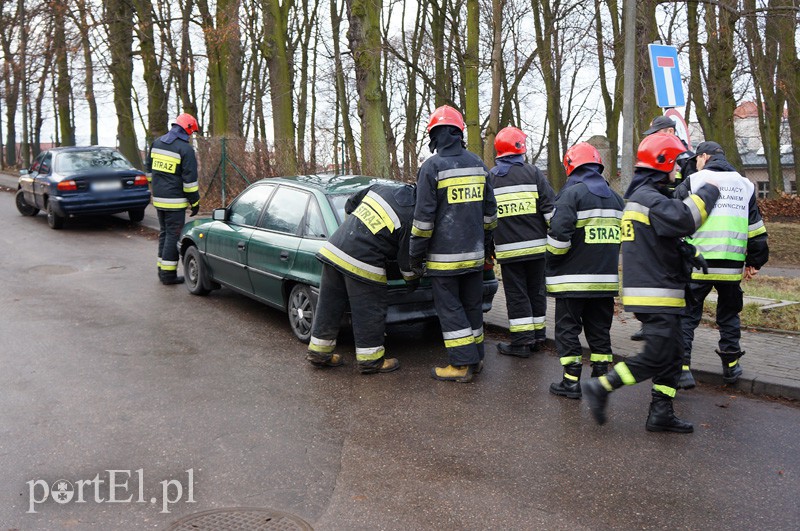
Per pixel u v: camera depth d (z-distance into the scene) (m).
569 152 5.60
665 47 8.23
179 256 9.52
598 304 5.59
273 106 18.55
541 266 6.68
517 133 6.48
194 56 21.64
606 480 4.15
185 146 9.18
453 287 5.85
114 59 23.03
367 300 5.96
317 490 4.04
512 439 4.74
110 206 13.73
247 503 3.88
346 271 5.89
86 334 7.17
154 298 8.76
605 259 5.46
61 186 13.36
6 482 4.11
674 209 4.51
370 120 13.73
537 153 38.88
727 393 5.63
